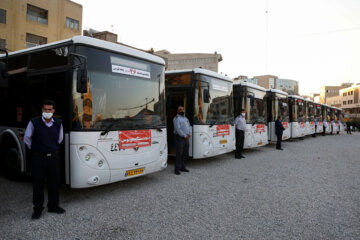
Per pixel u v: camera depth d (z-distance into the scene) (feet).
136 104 18.84
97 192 18.81
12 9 76.33
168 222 13.58
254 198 17.76
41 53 18.02
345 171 27.20
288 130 51.42
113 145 17.01
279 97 48.65
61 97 16.29
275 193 18.95
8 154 20.83
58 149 14.43
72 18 92.02
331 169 28.17
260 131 39.55
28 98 18.69
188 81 27.78
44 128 13.83
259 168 28.14
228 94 32.17
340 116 109.81
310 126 68.85
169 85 29.04
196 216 14.46
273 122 46.91
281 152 41.65
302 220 14.05
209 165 29.73
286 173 25.80
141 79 19.45
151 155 19.75
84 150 15.61
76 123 15.58
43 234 12.00
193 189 19.76
